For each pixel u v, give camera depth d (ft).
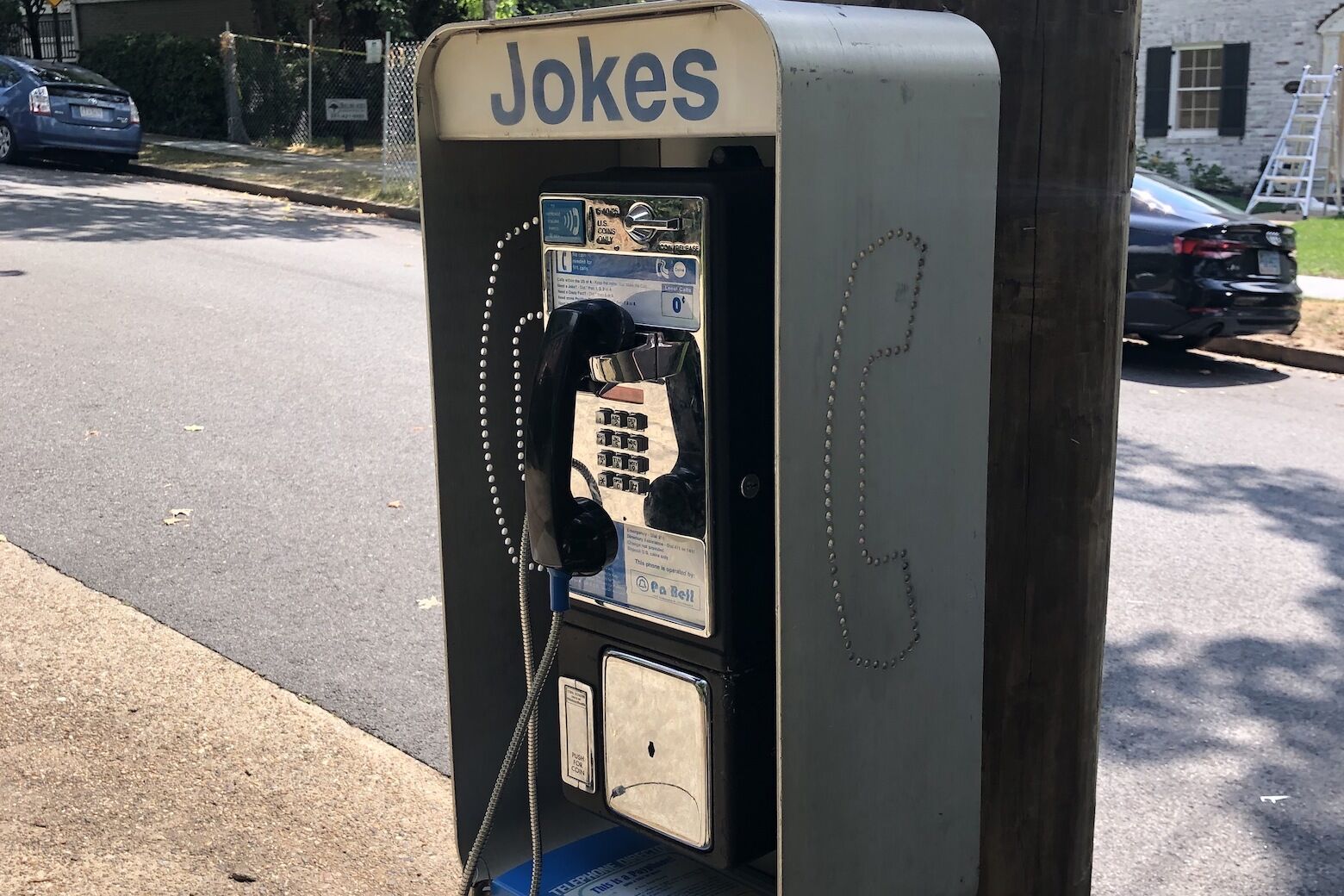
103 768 11.19
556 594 6.77
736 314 6.38
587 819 8.55
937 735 6.59
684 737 6.90
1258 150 58.34
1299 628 15.57
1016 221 6.56
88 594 15.07
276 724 12.28
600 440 6.88
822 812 6.11
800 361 5.64
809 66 5.44
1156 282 29.53
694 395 6.45
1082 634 7.11
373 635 14.57
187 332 27.96
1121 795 12.14
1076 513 6.92
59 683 12.69
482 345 7.73
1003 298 6.64
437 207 7.41
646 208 6.46
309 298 31.96
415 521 17.90
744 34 5.69
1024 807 7.21
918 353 6.08
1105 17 6.48
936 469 6.29
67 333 27.37
